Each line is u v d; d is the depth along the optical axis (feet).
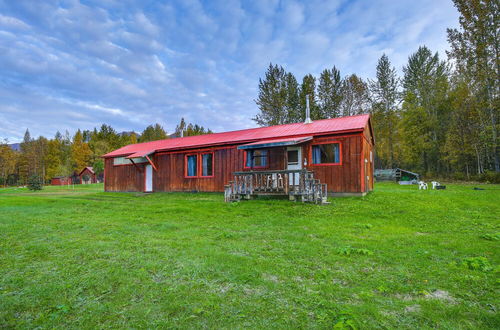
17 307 9.42
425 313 8.76
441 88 114.21
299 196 37.76
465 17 82.17
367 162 48.39
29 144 202.39
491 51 79.61
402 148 120.26
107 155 73.56
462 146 97.71
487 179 79.36
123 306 9.45
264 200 37.68
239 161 50.52
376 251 15.60
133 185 67.92
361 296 10.05
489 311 8.91
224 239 18.90
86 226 23.80
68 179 153.48
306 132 43.93
